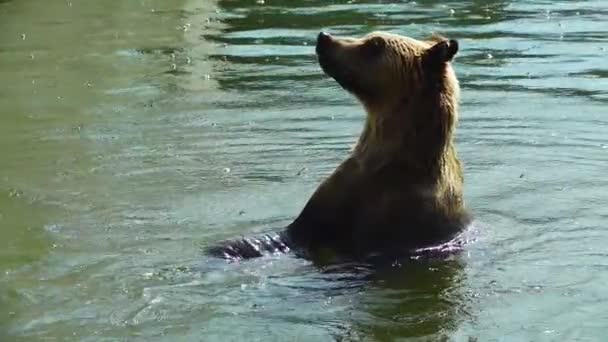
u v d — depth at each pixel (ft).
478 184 43.93
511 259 36.04
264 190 43.50
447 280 34.35
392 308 31.96
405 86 37.60
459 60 65.87
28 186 43.88
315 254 36.73
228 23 77.97
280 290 33.30
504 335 29.91
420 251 36.70
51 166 46.68
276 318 31.04
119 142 50.34
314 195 37.81
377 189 37.24
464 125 52.31
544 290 33.24
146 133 51.80
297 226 37.58
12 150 49.14
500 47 69.15
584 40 70.79
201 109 55.98
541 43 70.13
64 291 32.81
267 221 39.91
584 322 30.71
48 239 37.68
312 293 33.17
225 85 60.85
